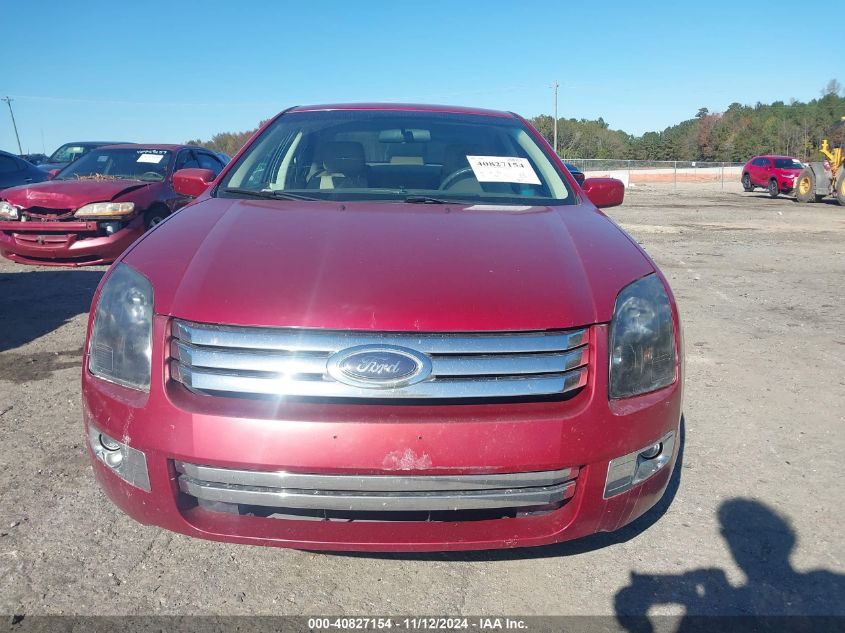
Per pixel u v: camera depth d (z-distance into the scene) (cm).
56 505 282
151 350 210
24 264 789
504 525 209
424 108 392
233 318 205
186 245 243
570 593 239
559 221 280
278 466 195
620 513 219
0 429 351
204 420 197
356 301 209
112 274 235
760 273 855
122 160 901
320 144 350
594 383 210
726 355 503
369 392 197
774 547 267
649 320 226
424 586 241
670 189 3266
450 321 205
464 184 328
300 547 207
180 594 232
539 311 212
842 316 628
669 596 238
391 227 260
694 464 332
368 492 198
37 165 1412
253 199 305
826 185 2156
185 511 209
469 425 196
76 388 412
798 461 336
